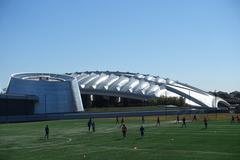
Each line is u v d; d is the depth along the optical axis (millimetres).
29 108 159375
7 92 171500
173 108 180875
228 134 62688
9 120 124875
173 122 103562
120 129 80938
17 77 177375
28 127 92250
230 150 44406
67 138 63750
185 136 61188
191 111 162875
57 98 176250
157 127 83312
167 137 60562
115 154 43938
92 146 51844
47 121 122000
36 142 58750
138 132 71438
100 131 76625
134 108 181375
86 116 143875
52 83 177750
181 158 39844
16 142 59031
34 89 173375
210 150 44781
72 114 146250
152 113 155500
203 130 71500
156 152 44500
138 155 42688
